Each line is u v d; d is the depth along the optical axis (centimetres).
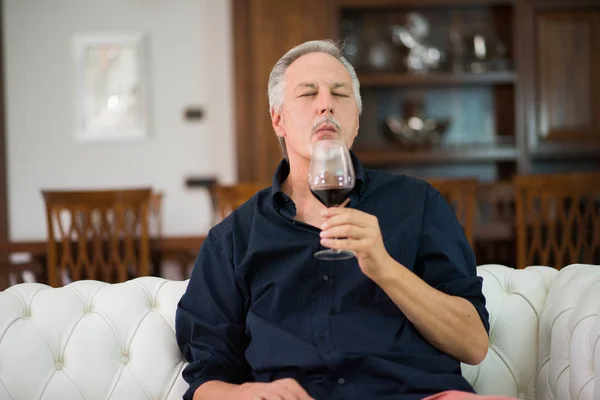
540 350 168
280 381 138
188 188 550
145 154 552
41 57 551
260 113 508
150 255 385
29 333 163
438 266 153
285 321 152
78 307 169
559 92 508
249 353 153
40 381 161
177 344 167
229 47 550
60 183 551
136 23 551
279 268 156
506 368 169
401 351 146
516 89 506
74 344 164
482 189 459
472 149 505
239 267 158
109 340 165
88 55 551
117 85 552
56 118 552
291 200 160
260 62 507
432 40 527
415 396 140
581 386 147
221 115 551
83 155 552
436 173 531
